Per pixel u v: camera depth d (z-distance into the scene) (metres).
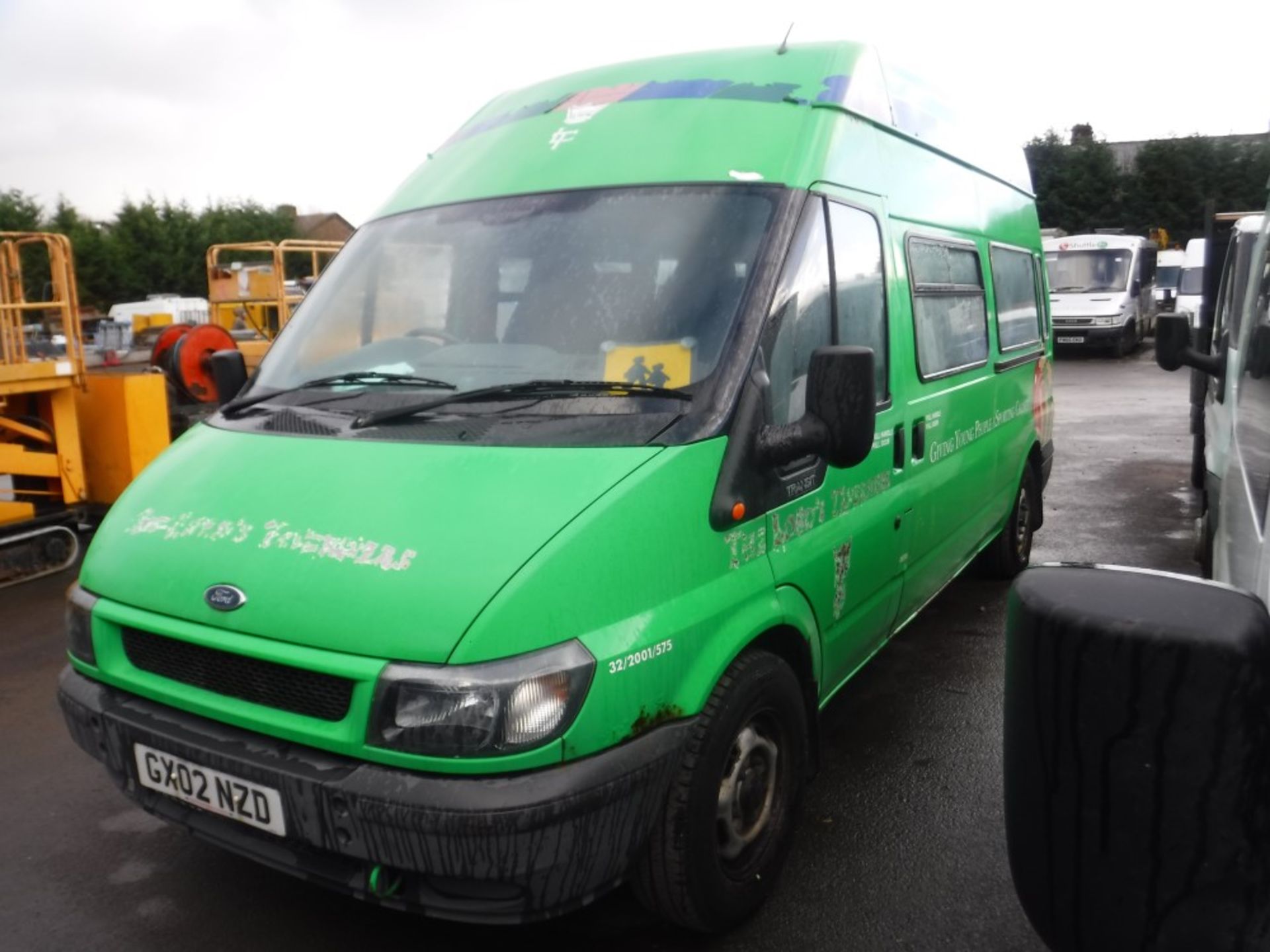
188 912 3.24
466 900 2.43
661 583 2.61
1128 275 22.03
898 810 3.76
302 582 2.50
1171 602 1.31
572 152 3.62
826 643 3.48
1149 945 1.33
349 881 2.50
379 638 2.36
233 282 12.86
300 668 2.44
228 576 2.61
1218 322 6.83
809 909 3.17
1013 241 5.94
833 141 3.57
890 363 3.92
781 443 2.94
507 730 2.29
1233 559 2.67
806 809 3.78
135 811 3.90
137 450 8.00
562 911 2.46
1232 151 39.09
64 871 3.49
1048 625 1.35
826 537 3.41
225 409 3.40
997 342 5.44
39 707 4.94
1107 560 6.97
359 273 3.71
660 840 2.71
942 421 4.52
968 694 4.78
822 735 4.38
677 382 2.92
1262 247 3.45
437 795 2.30
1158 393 16.02
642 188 3.38
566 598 2.40
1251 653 1.24
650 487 2.62
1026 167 6.67
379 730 2.35
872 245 3.80
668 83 3.80
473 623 2.31
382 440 2.88
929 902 3.20
